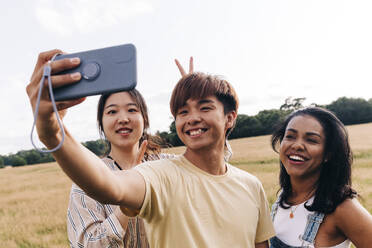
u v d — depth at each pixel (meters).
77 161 0.93
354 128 38.47
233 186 1.52
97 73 0.92
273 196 9.34
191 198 1.36
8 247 8.34
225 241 1.38
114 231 1.78
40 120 0.87
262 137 39.31
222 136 1.52
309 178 1.95
